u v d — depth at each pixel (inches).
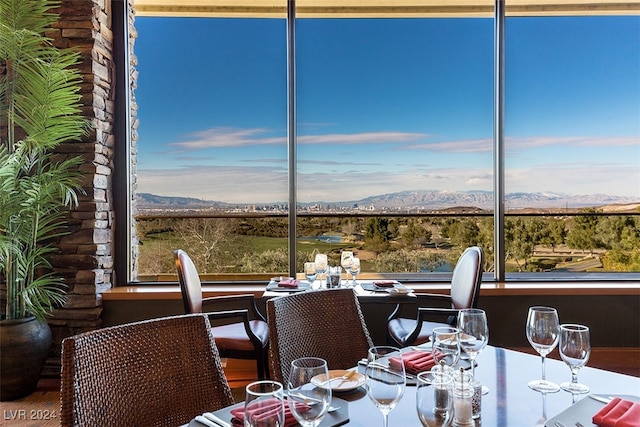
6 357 105.8
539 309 52.1
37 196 107.0
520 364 55.3
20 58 109.9
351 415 40.8
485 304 133.6
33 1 109.6
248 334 99.0
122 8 138.2
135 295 129.3
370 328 134.0
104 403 43.7
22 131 124.3
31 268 113.1
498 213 145.1
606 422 36.9
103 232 131.2
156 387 48.3
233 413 40.6
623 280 143.7
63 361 42.2
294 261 146.3
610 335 132.3
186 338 52.3
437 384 34.2
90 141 126.6
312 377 36.5
